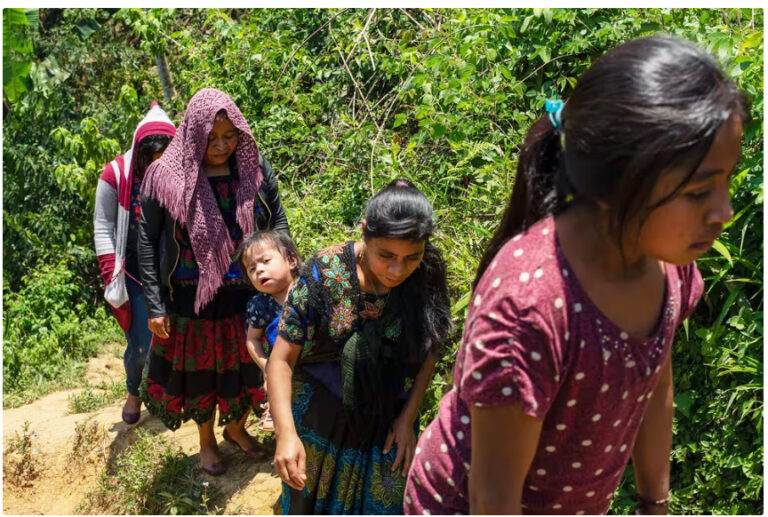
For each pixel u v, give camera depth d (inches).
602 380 51.6
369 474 101.2
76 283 291.7
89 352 252.5
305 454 101.7
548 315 49.4
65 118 321.1
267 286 119.7
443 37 171.3
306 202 178.7
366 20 213.8
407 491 63.8
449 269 132.4
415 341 98.4
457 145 150.0
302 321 96.3
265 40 226.2
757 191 108.7
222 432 167.0
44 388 225.3
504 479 51.8
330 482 101.7
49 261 295.0
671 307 55.0
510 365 49.6
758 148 118.2
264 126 210.1
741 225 116.4
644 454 67.0
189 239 135.9
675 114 44.3
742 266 115.7
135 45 361.7
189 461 156.7
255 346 123.5
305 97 209.2
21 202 302.5
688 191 46.1
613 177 46.2
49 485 177.9
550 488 57.9
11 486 179.6
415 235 89.1
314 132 211.8
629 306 52.1
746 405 106.6
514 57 159.9
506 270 51.1
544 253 50.7
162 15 269.7
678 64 45.7
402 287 98.1
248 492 145.9
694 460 114.2
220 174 137.9
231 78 239.1
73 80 327.3
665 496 68.4
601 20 155.3
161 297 139.3
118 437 174.6
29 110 299.6
